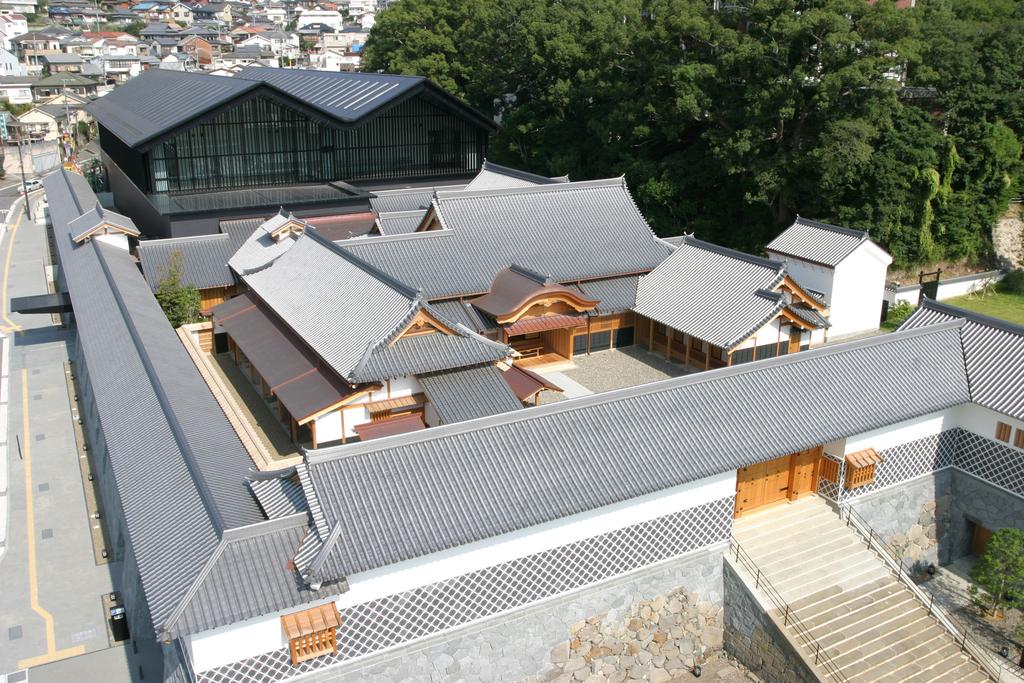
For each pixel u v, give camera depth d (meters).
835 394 26.27
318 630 18.48
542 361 38.34
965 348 29.20
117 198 71.56
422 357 28.98
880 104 48.69
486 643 21.28
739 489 25.94
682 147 62.50
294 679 19.12
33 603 25.38
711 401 25.00
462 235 38.78
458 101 59.34
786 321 35.91
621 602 23.08
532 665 22.14
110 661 22.83
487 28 70.50
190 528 20.14
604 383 35.84
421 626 20.41
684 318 36.72
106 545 28.42
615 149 61.34
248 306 38.28
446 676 20.97
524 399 30.06
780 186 50.50
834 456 26.22
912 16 49.38
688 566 23.88
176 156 52.69
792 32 46.47
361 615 19.55
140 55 168.00
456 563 20.38
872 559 25.34
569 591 22.28
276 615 18.48
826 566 24.86
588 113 66.44
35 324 50.41
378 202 54.59
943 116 52.34
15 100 130.12
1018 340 28.38
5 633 24.03
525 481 21.58
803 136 51.12
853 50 47.53
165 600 17.94
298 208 50.88
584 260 39.47
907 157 49.19
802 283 43.09
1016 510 26.81
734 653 24.52
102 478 31.48
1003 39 51.88
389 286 30.97
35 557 27.69
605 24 63.19
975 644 23.50
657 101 57.41
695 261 39.44
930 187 49.03
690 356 37.59
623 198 43.41
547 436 22.84
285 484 22.03
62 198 63.00
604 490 21.77
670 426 24.00
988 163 50.91
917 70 49.34
